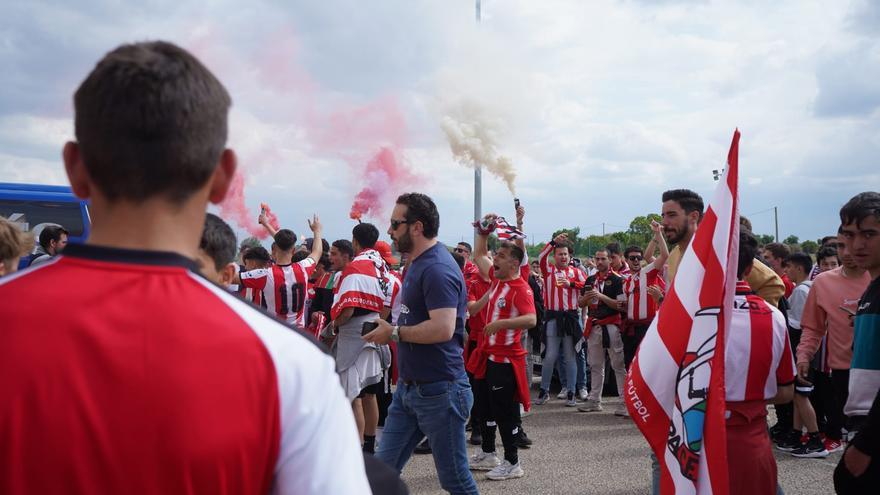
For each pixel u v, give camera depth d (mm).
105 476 842
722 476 2311
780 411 6211
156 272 944
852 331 4504
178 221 992
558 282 8195
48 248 5848
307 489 947
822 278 4770
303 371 958
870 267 2840
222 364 903
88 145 950
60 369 848
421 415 3549
